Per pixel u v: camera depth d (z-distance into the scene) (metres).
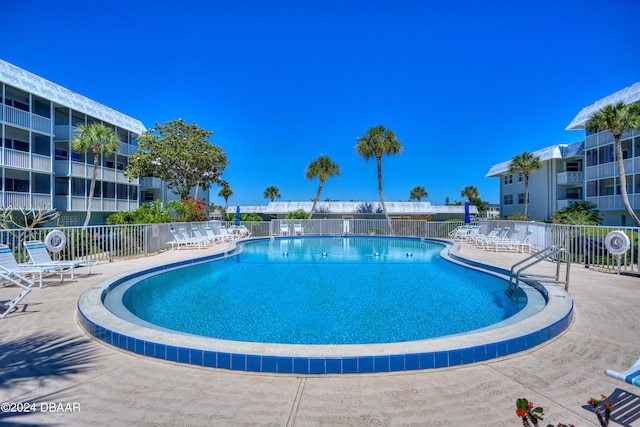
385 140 28.02
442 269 10.98
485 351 3.56
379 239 22.81
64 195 22.61
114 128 26.72
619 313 5.20
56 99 21.36
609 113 17.42
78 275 8.11
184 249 14.28
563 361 3.57
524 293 6.79
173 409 2.67
